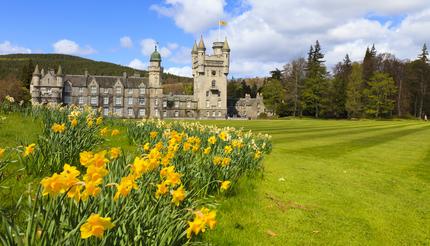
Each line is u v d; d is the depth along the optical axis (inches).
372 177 478.3
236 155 361.1
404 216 313.1
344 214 304.2
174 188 217.8
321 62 3983.8
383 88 3698.3
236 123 2509.8
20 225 173.9
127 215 150.2
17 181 250.7
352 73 4008.4
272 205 303.9
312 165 539.8
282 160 565.0
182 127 542.0
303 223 270.7
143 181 190.1
